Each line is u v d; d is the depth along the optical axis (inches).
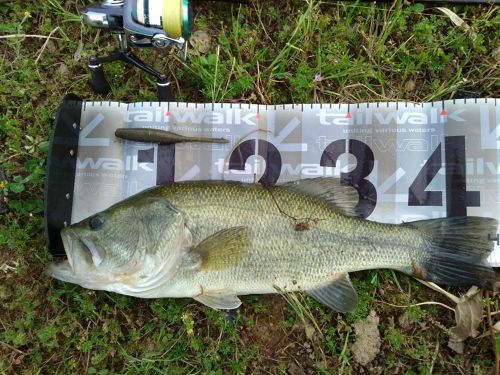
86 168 22.1
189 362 21.9
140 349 21.9
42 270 22.1
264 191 20.0
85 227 19.2
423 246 20.7
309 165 22.3
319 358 21.8
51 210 19.9
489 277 20.6
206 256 19.5
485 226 20.8
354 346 21.9
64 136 20.9
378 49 23.2
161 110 22.4
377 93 23.4
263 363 22.0
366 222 20.5
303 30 23.3
